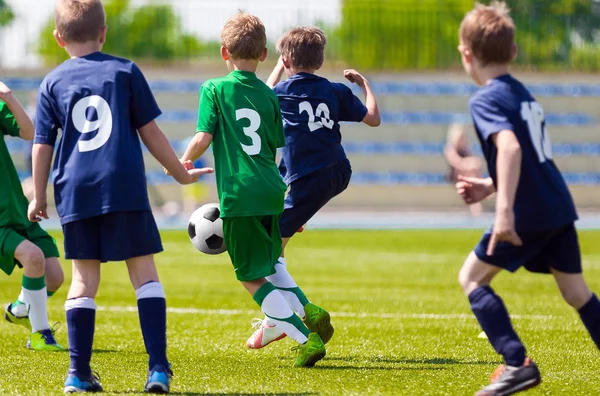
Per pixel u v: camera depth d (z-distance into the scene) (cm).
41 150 1183
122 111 1166
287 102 1567
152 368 1157
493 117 1083
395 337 1819
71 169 1156
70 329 1177
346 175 1586
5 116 1559
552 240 1126
